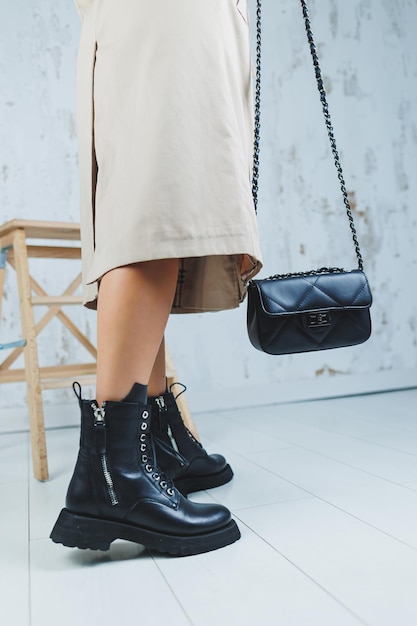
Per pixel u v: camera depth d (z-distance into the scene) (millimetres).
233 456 1657
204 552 915
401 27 3062
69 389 2469
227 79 970
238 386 2689
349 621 672
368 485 1270
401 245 3008
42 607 756
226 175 917
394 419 2158
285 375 2768
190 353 2629
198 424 2295
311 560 860
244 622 685
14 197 2455
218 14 972
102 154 980
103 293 920
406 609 694
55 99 2527
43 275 2467
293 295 1231
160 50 920
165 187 878
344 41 2965
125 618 714
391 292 2971
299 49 2877
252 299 1247
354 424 2096
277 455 1637
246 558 881
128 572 857
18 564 915
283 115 2824
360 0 3012
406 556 856
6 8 2502
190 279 1241
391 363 2949
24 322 1594
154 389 1247
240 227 910
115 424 888
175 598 761
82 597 781
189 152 895
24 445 2068
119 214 910
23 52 2506
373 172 2973
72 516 893
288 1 2875
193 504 947
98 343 924
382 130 3004
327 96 2912
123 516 891
